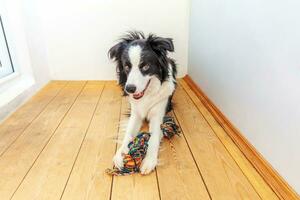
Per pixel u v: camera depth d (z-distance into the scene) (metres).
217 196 1.14
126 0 2.47
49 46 2.63
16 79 2.27
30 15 2.33
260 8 1.25
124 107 2.13
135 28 2.59
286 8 1.04
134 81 1.52
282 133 1.13
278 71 1.13
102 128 1.77
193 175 1.28
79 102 2.24
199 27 2.28
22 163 1.39
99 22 2.55
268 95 1.23
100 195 1.16
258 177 1.25
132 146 1.39
